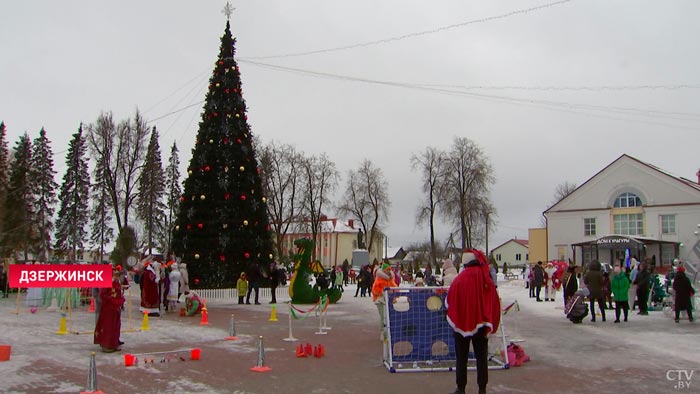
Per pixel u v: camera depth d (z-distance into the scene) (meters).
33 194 52.78
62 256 51.62
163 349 12.35
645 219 53.53
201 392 8.36
